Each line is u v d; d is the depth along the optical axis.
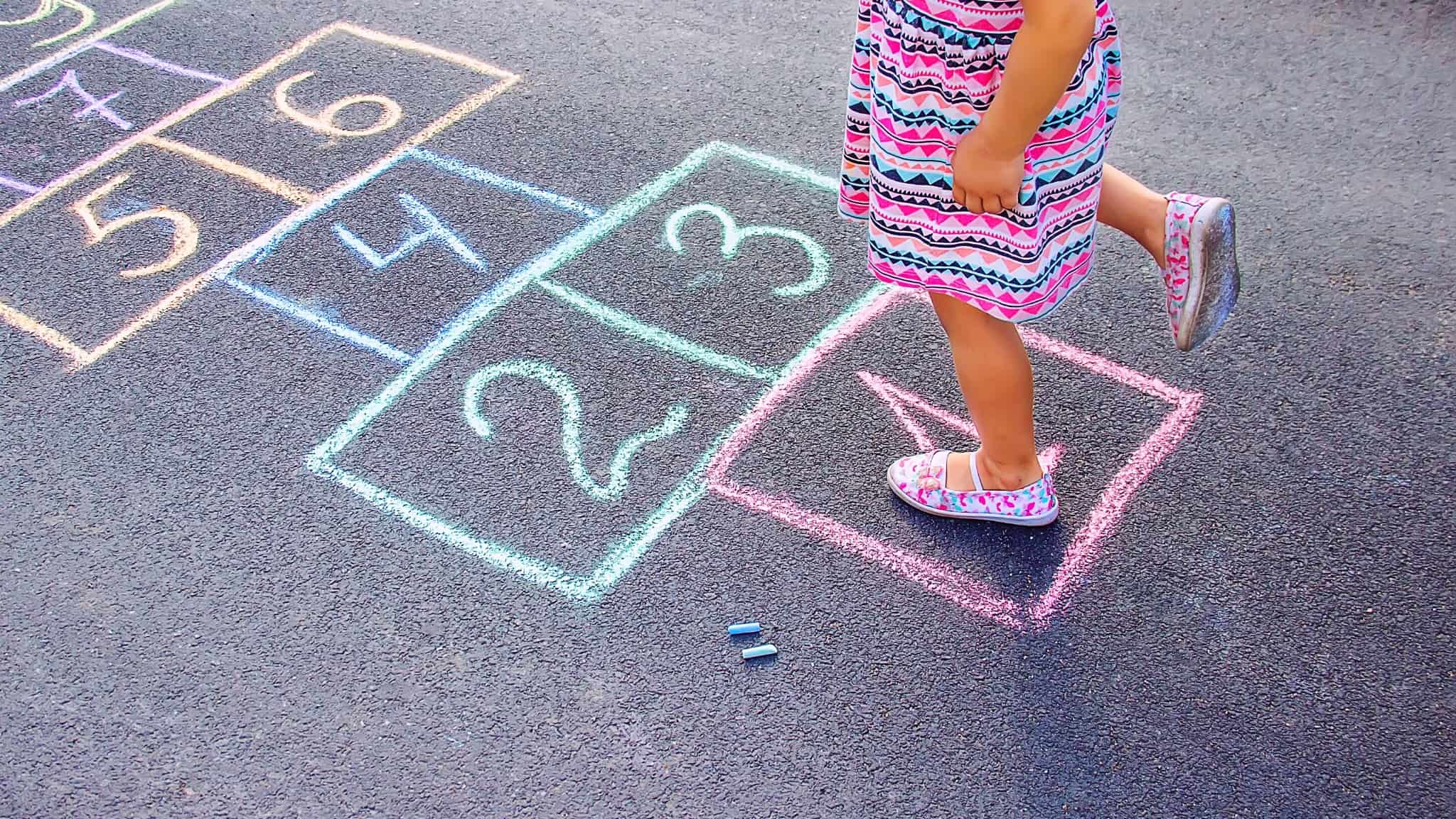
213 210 3.88
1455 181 3.70
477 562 2.86
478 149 4.06
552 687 2.62
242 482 3.06
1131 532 2.86
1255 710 2.52
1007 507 2.82
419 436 3.16
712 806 2.41
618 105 4.21
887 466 3.03
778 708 2.57
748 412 3.18
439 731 2.55
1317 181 3.74
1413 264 3.45
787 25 4.55
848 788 2.43
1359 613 2.67
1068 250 2.45
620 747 2.51
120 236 3.80
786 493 2.98
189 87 4.41
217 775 2.50
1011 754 2.47
